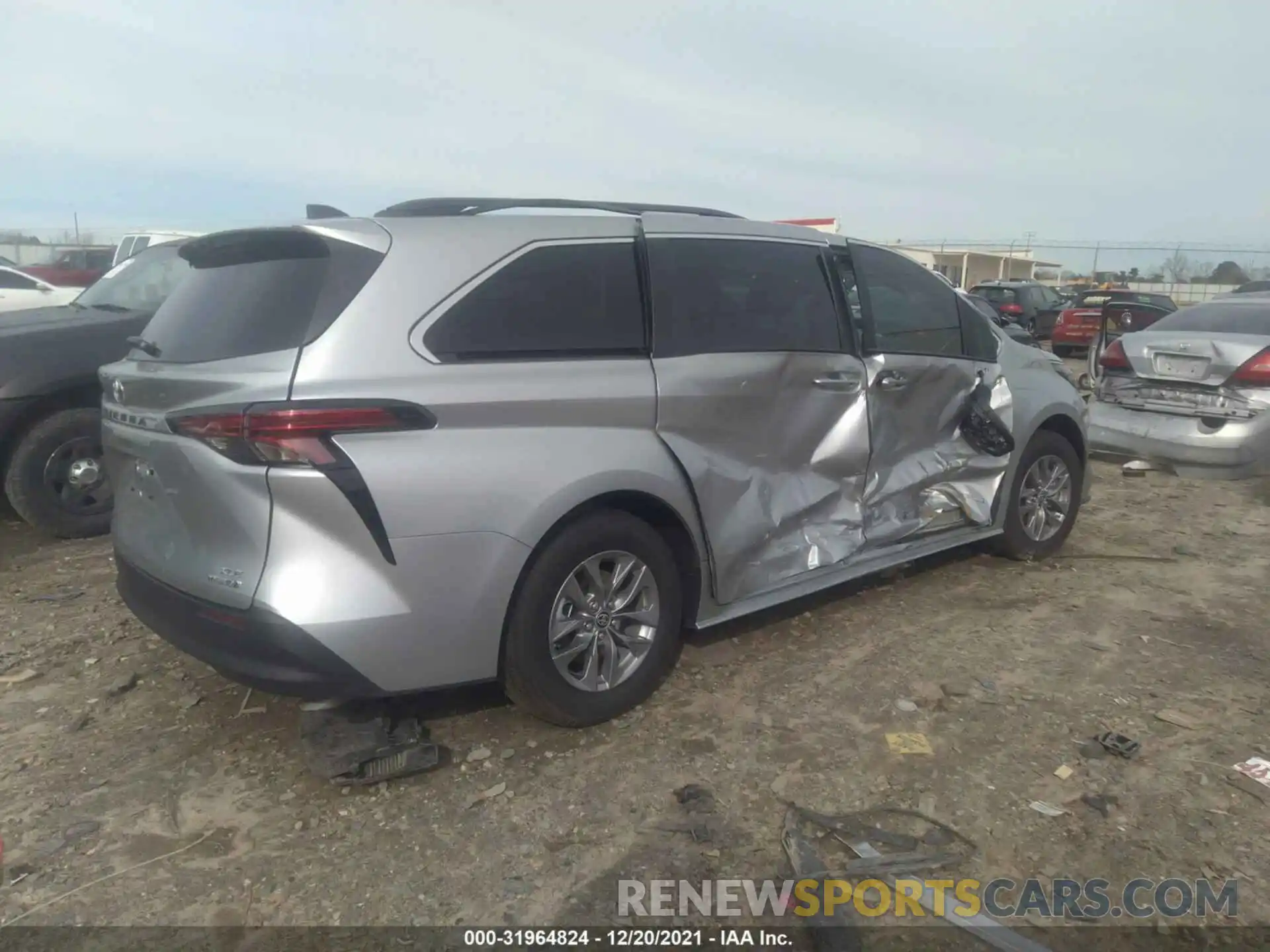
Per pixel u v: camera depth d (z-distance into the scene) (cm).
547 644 330
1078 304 2100
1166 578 526
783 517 405
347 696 297
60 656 419
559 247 346
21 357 559
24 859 283
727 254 398
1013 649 427
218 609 295
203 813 305
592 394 335
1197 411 744
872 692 385
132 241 1546
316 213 377
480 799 311
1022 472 518
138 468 333
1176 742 348
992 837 293
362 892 269
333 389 286
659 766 330
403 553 294
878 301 455
